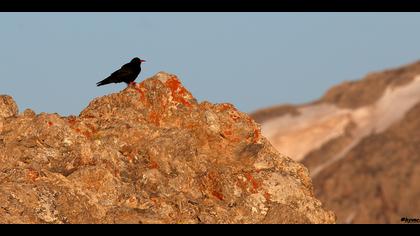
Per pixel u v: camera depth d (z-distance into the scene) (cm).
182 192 3131
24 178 3027
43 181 3027
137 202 3044
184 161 3209
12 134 3259
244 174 3216
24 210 2941
